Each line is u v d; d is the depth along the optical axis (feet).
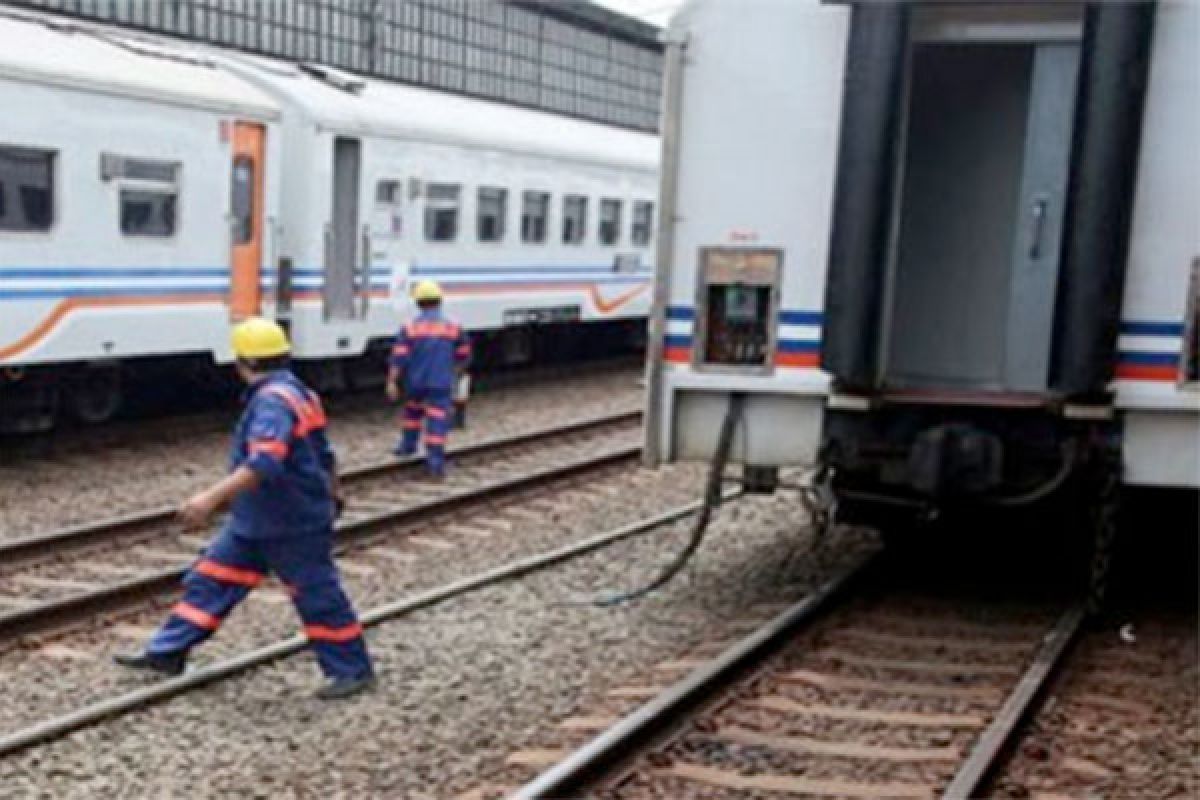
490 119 68.28
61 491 40.42
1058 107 27.45
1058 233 27.66
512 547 35.81
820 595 29.32
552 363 87.61
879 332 26.86
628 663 25.73
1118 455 27.20
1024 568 34.09
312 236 54.60
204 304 49.70
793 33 27.48
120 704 22.24
